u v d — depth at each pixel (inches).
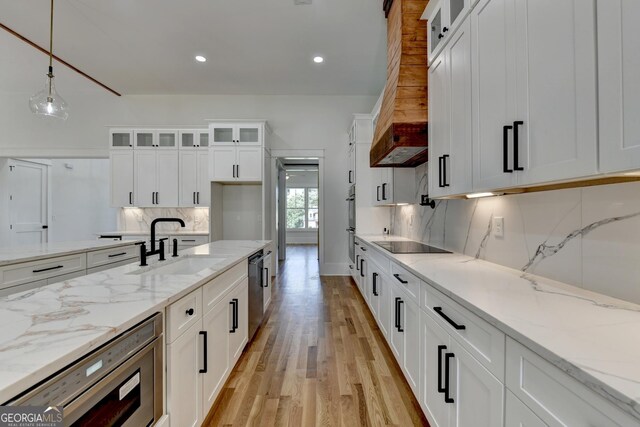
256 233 209.5
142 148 193.5
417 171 122.7
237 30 133.5
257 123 187.8
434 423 56.4
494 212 71.0
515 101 46.3
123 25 129.6
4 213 205.2
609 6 31.2
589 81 33.5
